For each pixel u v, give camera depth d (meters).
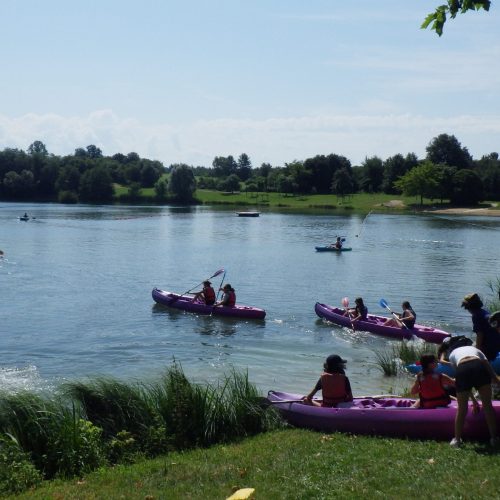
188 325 22.27
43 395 11.20
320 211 106.31
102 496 7.41
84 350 18.73
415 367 15.68
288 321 23.02
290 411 10.69
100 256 43.50
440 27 6.62
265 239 57.69
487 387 8.11
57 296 27.97
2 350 18.69
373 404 10.55
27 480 8.16
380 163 146.50
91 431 9.11
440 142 142.88
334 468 7.72
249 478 7.64
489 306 22.50
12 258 41.72
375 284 31.97
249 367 16.81
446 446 8.39
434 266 38.97
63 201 133.75
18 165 146.88
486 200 122.06
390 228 71.25
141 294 28.70
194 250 47.91
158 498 7.20
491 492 6.54
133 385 11.87
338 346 19.20
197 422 10.07
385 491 6.79
